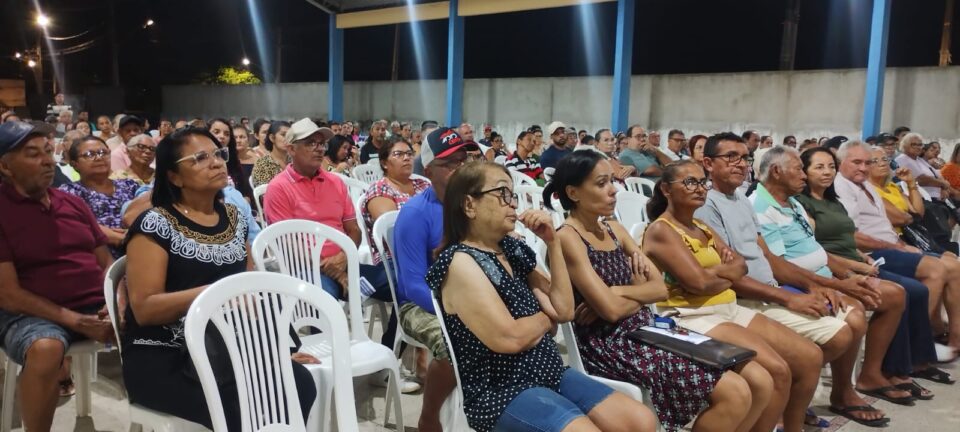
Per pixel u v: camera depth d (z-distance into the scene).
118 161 6.03
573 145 10.61
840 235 4.04
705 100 12.23
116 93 23.34
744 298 3.45
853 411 3.47
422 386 3.62
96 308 2.96
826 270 3.79
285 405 2.12
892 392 3.72
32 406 2.56
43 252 2.78
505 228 2.15
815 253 3.73
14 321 2.66
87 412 3.17
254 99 20.16
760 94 11.59
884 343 3.75
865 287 3.45
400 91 16.86
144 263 2.21
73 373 3.18
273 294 2.11
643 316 2.77
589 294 2.53
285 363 2.09
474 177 2.15
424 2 13.45
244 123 16.80
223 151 2.38
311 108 18.69
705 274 2.91
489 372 2.13
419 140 10.70
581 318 2.67
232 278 2.00
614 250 2.71
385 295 3.68
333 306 2.15
